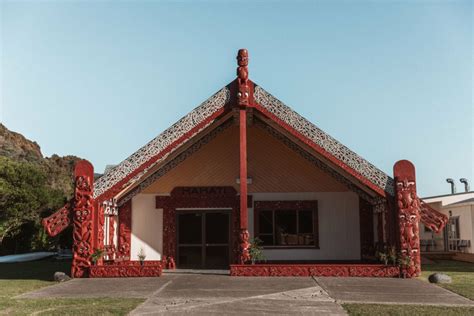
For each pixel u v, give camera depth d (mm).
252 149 17406
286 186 17266
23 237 25844
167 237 16781
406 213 12930
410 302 8922
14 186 24281
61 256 22391
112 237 16047
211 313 7848
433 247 24234
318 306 8453
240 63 13852
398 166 13148
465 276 13648
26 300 9203
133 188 16844
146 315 7707
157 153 13844
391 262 13109
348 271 12844
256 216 17172
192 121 13930
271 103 13859
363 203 17078
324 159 15188
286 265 12938
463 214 21391
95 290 10586
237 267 13039
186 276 13211
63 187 52812
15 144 62000
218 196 17000
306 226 17172
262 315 7691
